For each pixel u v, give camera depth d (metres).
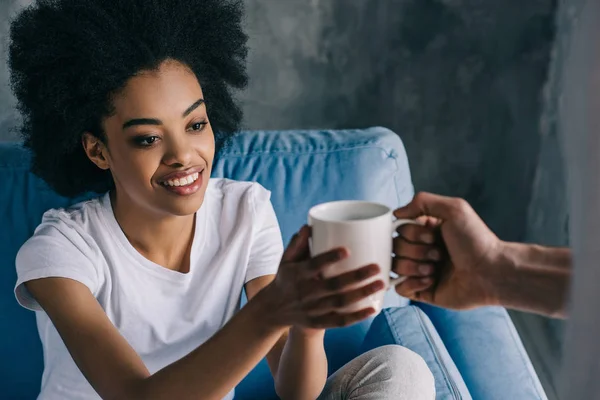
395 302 1.46
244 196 1.25
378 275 0.73
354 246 0.71
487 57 2.22
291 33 2.17
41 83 1.11
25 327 1.33
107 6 1.07
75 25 1.06
